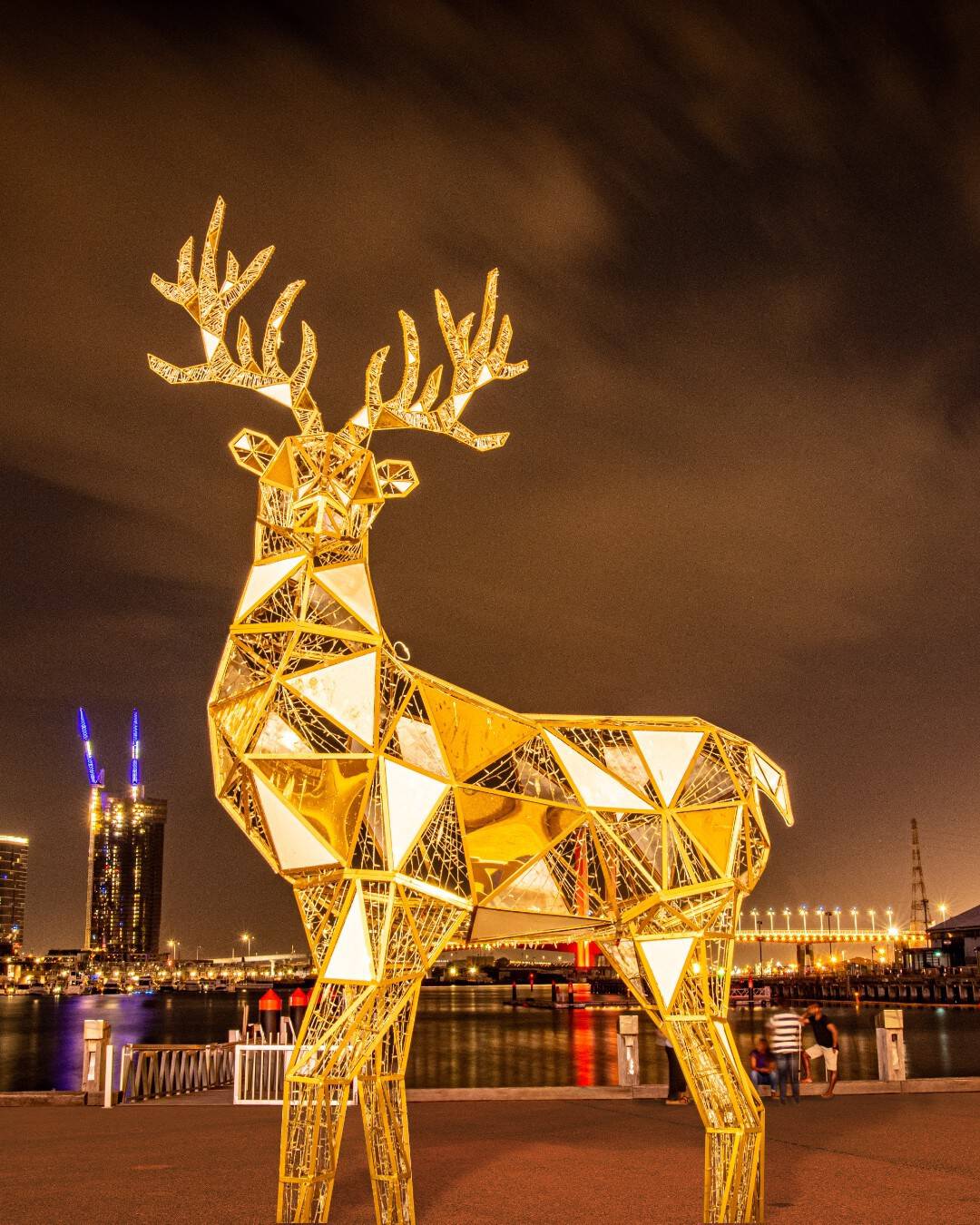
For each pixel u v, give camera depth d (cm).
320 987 732
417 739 789
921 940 15425
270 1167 1062
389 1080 754
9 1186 969
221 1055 1947
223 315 823
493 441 895
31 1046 5372
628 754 859
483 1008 9506
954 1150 1161
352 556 816
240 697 788
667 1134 1279
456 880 796
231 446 805
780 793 956
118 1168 1061
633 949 889
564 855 845
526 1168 1054
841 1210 873
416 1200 910
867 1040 4597
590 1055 3434
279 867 782
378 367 851
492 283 931
